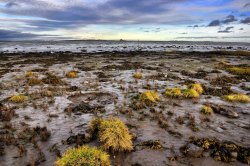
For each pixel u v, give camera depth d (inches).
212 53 2573.8
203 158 343.9
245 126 465.4
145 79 950.4
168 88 754.8
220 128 451.8
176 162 333.7
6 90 748.0
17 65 1424.7
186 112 542.3
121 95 685.3
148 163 330.6
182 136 414.6
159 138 406.0
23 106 575.2
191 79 983.0
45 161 334.6
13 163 330.0
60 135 416.8
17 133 424.8
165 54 2396.7
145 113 526.9
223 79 966.4
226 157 342.0
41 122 476.4
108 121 399.9
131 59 1830.7
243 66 1405.0
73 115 516.1
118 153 353.4
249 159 335.9
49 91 697.6
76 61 1663.4
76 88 772.0
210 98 672.4
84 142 384.8
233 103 625.9
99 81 903.7
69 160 292.5
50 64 1459.2
